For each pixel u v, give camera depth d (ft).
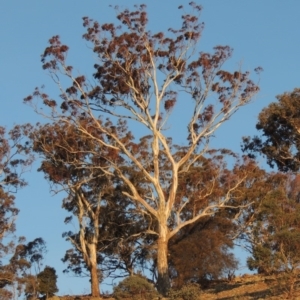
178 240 138.92
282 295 78.38
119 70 124.67
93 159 136.87
